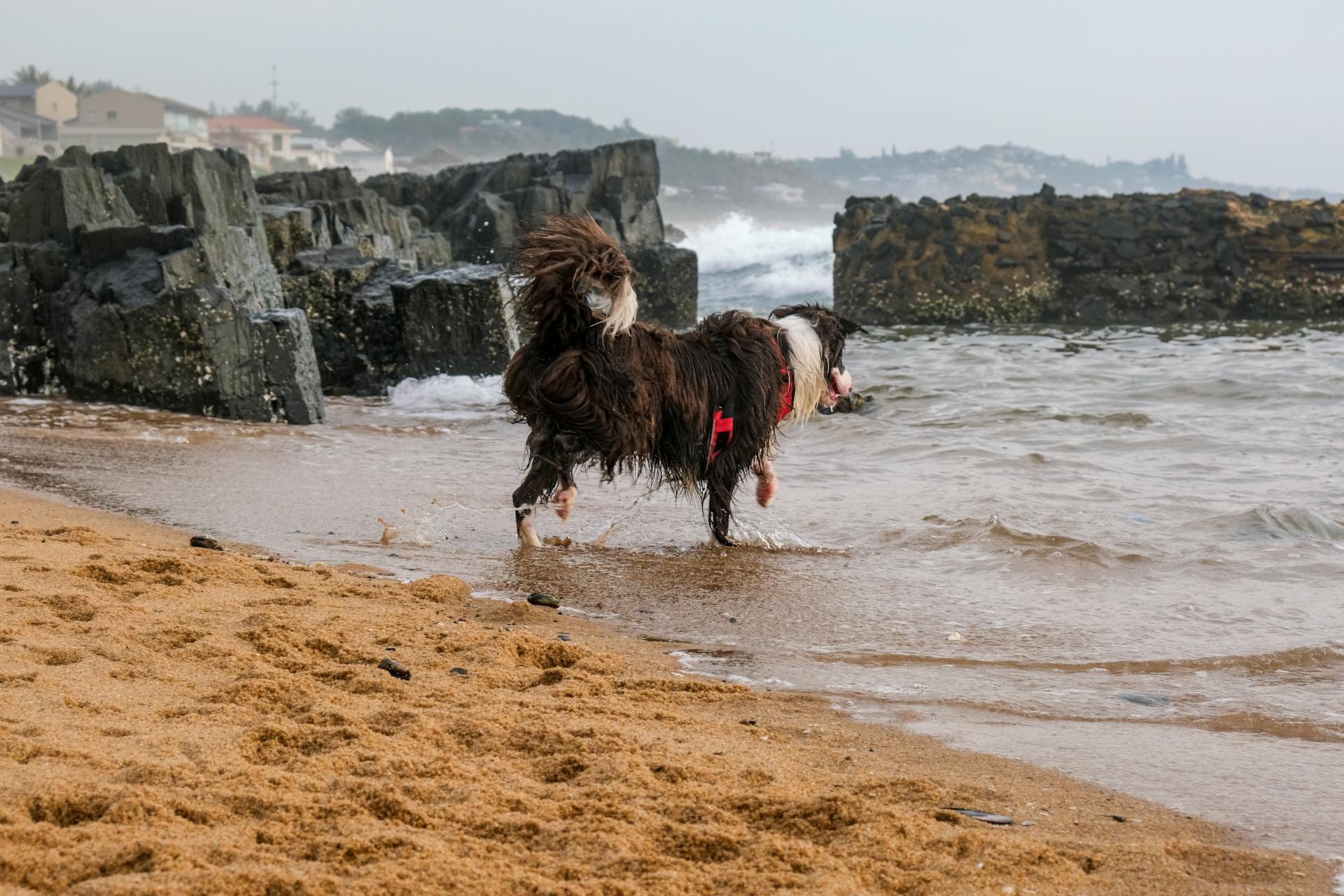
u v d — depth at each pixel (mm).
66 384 12805
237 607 4965
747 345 6934
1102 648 5203
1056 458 9898
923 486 8883
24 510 7043
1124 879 2863
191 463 9273
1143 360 18094
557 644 4801
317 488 8438
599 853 2805
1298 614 5703
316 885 2518
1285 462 9719
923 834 3020
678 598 5918
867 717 4207
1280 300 28906
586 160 32906
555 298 6184
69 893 2434
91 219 13703
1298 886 2863
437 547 6863
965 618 5645
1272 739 4047
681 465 6809
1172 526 7520
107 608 4648
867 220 32500
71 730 3312
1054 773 3646
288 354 12531
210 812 2828
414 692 3996
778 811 3115
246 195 16531
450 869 2637
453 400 14578
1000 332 25969
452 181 34031
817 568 6594
